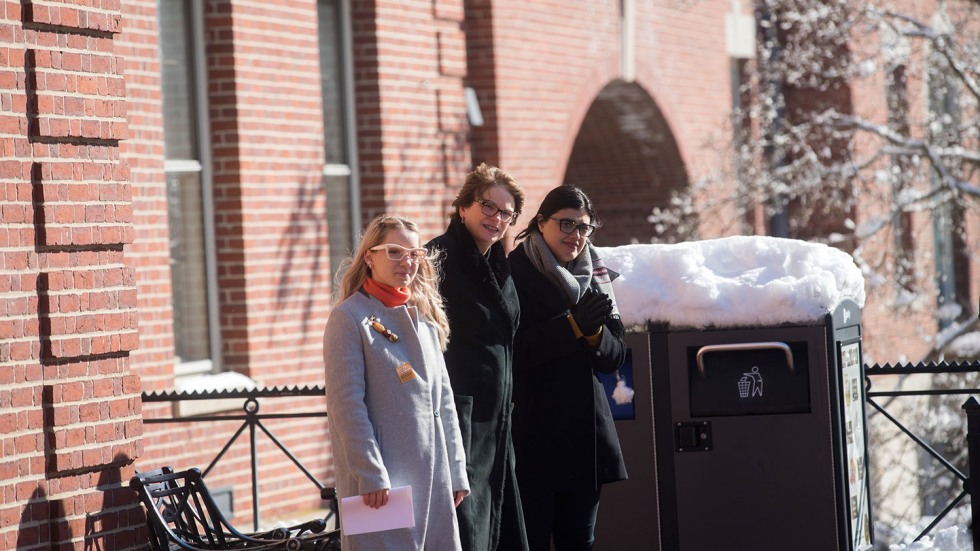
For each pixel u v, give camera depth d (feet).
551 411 25.20
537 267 25.58
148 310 41.93
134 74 41.86
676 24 73.00
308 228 48.29
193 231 45.29
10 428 24.89
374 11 51.85
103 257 26.94
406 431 21.86
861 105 79.51
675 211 69.51
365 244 22.53
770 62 72.79
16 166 25.16
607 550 28.07
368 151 52.31
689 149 74.43
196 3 45.34
